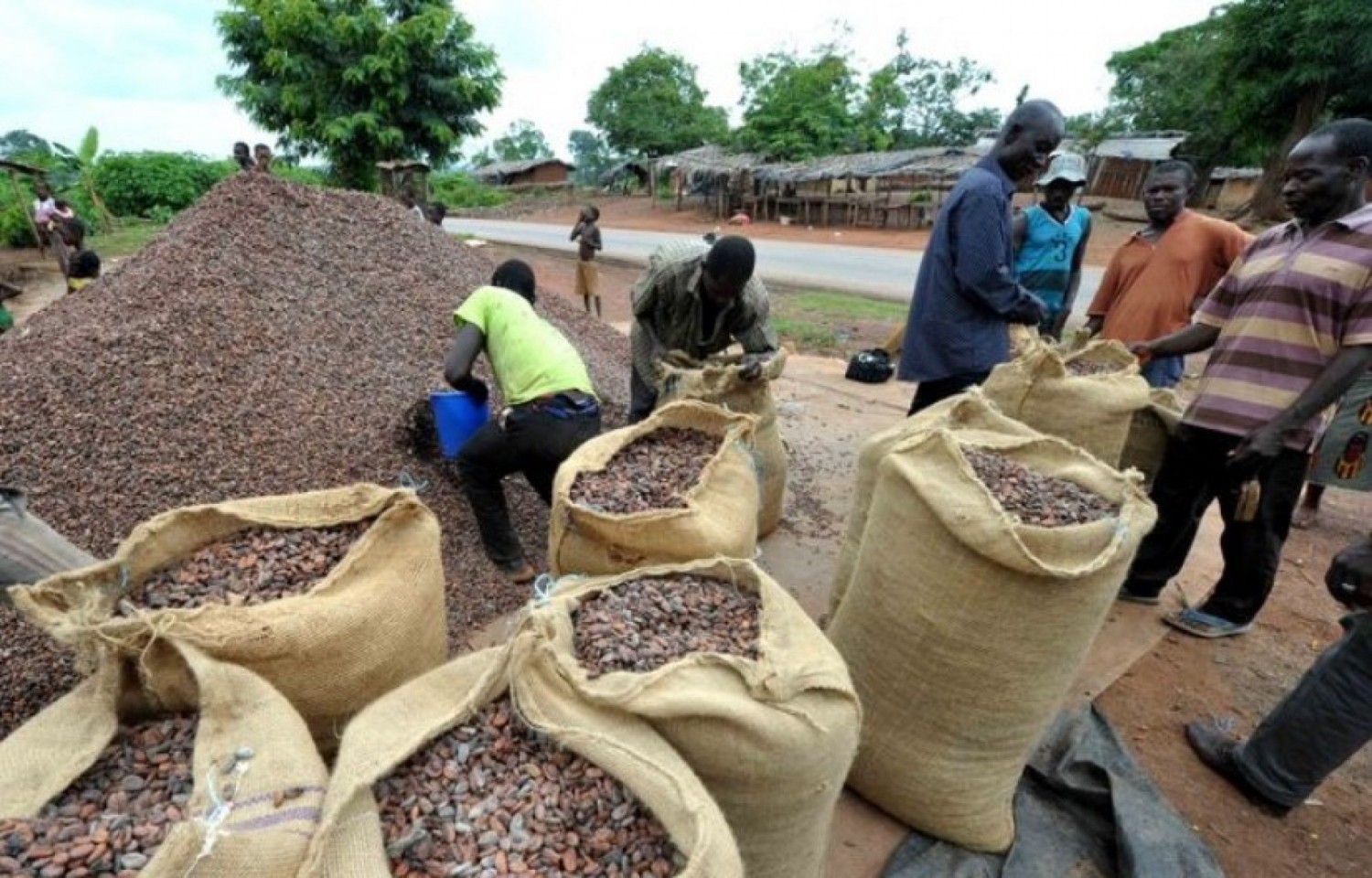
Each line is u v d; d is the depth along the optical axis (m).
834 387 6.54
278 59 17.67
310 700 1.54
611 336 6.75
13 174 16.86
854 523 2.78
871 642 2.12
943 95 43.28
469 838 1.16
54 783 1.13
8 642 2.21
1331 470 3.02
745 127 36.47
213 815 1.04
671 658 1.47
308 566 1.70
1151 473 3.36
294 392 3.51
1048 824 2.12
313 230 4.74
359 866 1.05
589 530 2.21
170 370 3.27
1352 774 2.43
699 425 2.84
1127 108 33.28
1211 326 2.98
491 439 2.93
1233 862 2.04
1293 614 3.28
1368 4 17.27
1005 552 1.76
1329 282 2.37
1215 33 29.42
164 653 1.34
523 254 19.45
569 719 1.29
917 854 2.02
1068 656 1.94
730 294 3.03
